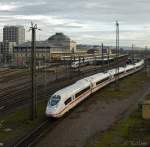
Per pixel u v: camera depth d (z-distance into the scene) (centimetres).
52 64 17138
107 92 8831
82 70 14538
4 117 5919
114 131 5003
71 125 5381
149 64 19750
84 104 7144
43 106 6806
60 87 9388
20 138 4650
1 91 8856
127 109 6662
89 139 4619
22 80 11175
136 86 10138
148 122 5516
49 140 4591
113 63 19288
